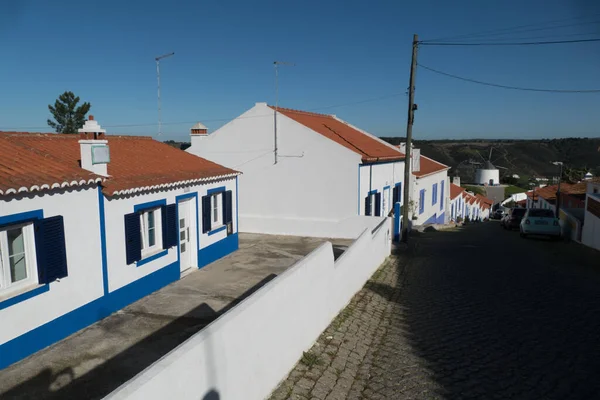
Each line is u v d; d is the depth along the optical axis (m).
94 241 9.36
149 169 12.16
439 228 28.94
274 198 19.27
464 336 7.63
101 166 9.86
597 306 9.05
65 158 10.30
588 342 7.07
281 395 5.62
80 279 9.01
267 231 19.33
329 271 8.06
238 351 4.88
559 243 20.34
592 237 18.50
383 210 21.75
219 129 19.73
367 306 9.45
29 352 7.86
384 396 5.71
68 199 8.69
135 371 7.17
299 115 21.88
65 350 8.00
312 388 5.84
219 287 11.65
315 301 7.29
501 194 72.31
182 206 12.92
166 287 11.68
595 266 13.77
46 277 8.14
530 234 21.66
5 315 7.43
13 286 7.77
